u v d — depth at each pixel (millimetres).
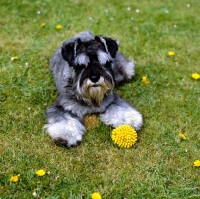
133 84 2029
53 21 2445
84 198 1576
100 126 1820
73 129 1768
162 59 2182
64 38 2316
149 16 2529
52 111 1834
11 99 1924
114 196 1582
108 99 1862
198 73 2105
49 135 1771
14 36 2312
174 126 1832
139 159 1697
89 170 1659
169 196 1592
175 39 2332
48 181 1610
